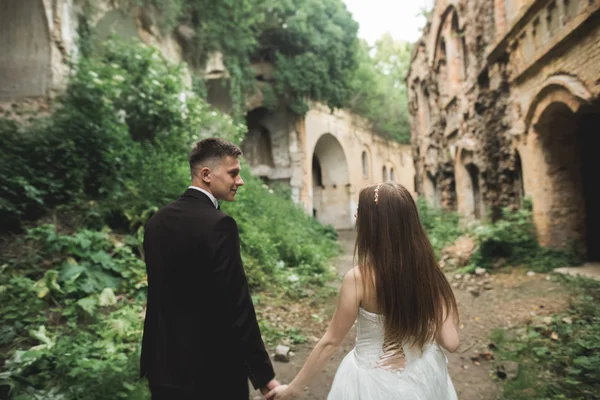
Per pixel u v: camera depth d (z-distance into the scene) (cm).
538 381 332
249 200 980
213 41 1268
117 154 657
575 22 544
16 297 409
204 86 1293
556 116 692
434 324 160
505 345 417
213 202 182
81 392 276
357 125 2709
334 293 659
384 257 158
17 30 725
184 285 163
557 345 389
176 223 168
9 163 550
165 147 825
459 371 379
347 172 2559
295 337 464
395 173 3250
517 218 795
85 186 634
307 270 788
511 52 797
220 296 159
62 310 412
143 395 290
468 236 959
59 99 691
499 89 866
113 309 440
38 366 308
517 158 843
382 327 161
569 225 724
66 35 766
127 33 974
